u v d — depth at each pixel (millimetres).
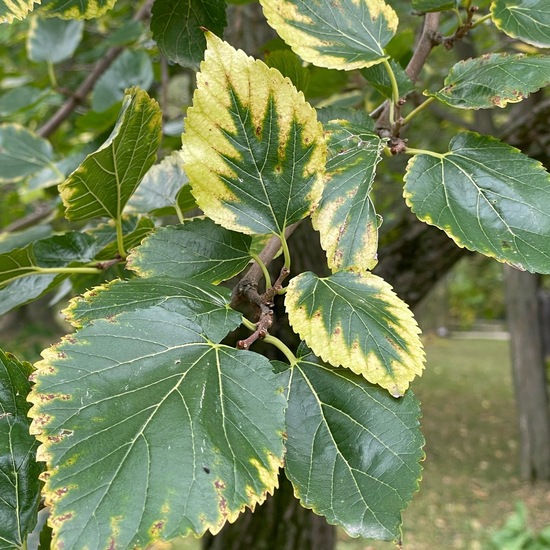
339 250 260
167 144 606
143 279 243
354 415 231
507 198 264
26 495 224
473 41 978
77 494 175
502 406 2834
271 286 256
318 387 237
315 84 528
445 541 1499
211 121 242
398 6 803
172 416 193
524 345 1912
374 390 235
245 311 487
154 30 352
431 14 360
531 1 312
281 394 207
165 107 639
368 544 1477
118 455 182
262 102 242
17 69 1116
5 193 1117
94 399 193
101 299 225
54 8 313
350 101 579
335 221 264
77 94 769
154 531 171
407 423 228
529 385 1906
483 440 2318
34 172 664
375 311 238
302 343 250
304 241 648
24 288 336
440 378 3490
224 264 264
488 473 1972
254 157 246
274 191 250
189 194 379
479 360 4137
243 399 204
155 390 199
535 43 303
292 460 224
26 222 703
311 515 777
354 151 280
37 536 276
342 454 225
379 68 306
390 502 216
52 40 752
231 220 249
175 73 713
